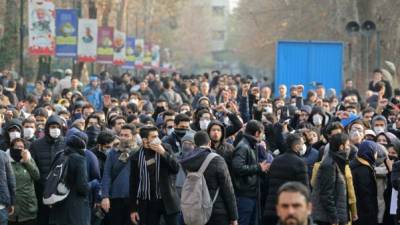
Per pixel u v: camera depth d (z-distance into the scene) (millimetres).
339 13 88938
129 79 66625
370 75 84062
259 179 29234
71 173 28125
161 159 27000
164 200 27000
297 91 45812
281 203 14430
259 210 29266
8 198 27484
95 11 89500
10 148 29328
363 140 31203
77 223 28109
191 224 25562
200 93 51656
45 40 63250
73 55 68375
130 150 29906
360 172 29562
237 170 28438
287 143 26906
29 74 95062
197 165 25594
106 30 82375
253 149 28938
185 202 25531
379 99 45031
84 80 90938
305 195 14422
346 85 57031
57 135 30266
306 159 30969
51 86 66812
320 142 32281
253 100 42281
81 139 28312
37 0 63000
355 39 84875
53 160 28516
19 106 42875
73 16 68188
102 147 31234
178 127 30828
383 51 86562
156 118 43062
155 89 65438
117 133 34125
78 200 28219
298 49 65125
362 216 29547
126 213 29891
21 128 29781
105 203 29328
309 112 37875
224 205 25734
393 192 30047
